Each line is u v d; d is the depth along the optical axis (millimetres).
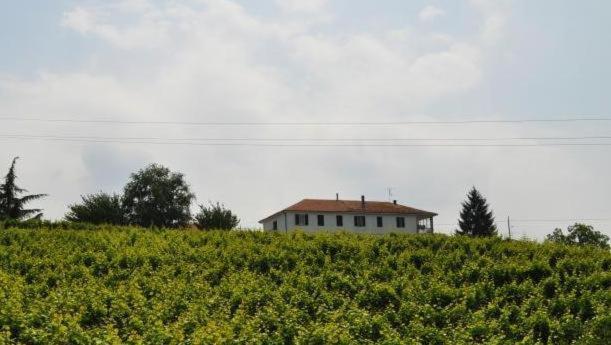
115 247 28344
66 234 30750
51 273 23516
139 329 18594
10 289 20344
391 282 25078
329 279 25531
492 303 23188
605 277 25812
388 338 18656
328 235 31625
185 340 17562
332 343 18234
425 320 21875
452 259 28750
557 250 30375
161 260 26719
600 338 20312
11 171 62469
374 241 30859
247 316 20578
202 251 28281
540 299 24062
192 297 22203
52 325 17016
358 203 89562
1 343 15836
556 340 20781
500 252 30250
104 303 20781
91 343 16734
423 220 94062
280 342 18484
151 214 79125
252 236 32156
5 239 29234
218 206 60031
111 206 65875
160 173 82438
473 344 19438
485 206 92188
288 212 84375
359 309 22109
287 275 25672
